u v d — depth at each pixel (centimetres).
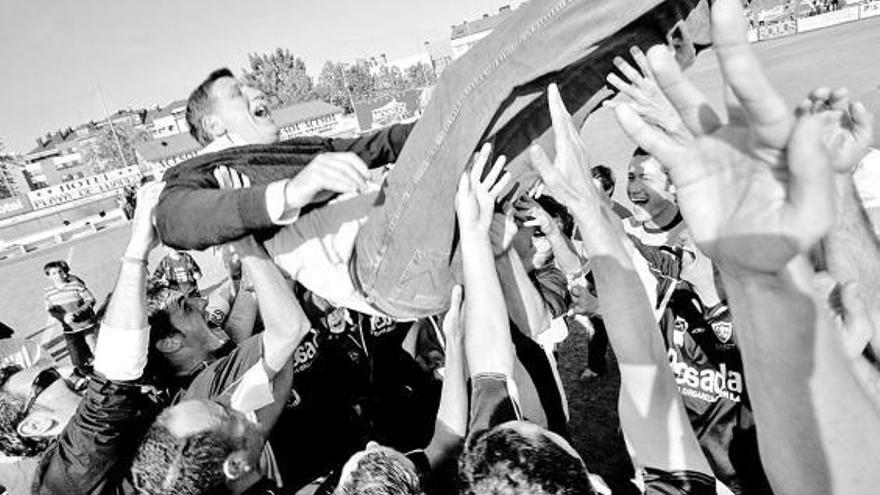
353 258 203
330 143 235
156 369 280
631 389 150
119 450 193
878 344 120
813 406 75
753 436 234
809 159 61
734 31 62
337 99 9931
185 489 165
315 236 211
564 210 464
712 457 247
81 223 3362
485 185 166
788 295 72
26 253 2833
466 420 193
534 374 238
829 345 74
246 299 381
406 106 4547
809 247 65
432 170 166
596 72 167
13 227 4025
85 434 187
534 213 351
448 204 170
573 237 479
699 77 2022
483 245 170
